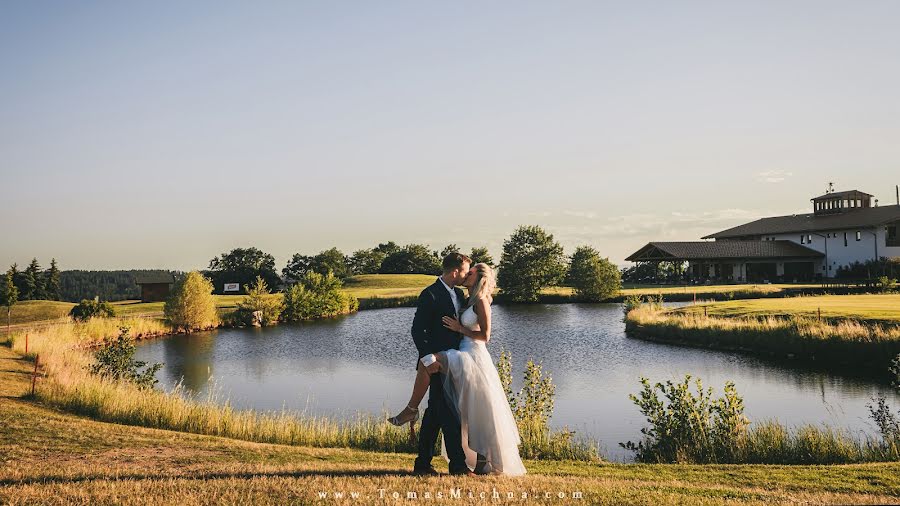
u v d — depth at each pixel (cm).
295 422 1415
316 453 948
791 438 1267
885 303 3647
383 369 2784
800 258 7081
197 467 754
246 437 1298
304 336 4203
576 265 7025
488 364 656
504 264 7169
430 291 651
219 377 2616
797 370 2341
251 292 5184
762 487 720
